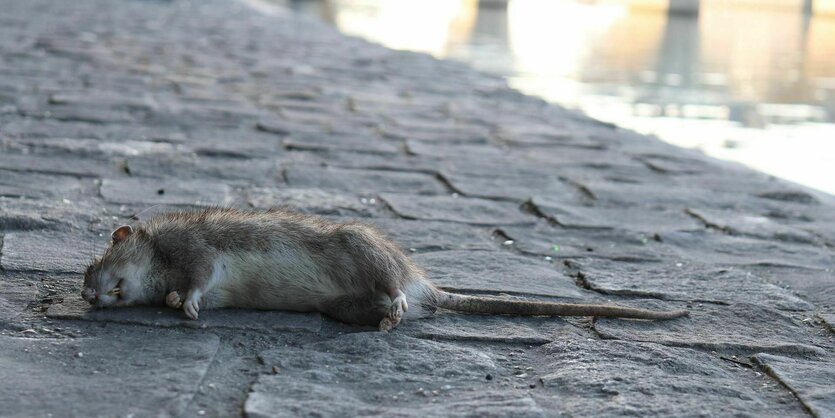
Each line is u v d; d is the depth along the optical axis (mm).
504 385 1475
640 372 1499
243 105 2725
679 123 3352
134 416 1403
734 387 1487
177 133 2250
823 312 1661
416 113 2844
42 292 1591
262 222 1572
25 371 1454
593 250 1822
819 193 2174
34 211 1792
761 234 1919
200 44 4387
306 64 3891
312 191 1979
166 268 1560
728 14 11617
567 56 5676
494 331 1565
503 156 2287
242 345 1518
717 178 2203
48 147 2080
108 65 3346
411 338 1537
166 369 1467
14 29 4328
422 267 1723
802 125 3418
